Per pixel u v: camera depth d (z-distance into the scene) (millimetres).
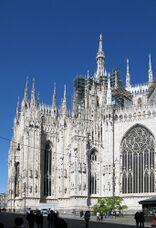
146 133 119500
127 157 121312
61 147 129875
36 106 130375
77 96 160000
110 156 122938
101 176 122688
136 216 56688
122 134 123062
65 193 124438
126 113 123625
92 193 121188
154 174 115250
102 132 126125
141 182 117375
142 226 58906
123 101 142375
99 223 74500
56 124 134000
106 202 109750
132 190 118188
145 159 118125
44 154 130375
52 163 130750
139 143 120062
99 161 124000
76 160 118375
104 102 136250
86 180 118688
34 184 124000
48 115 133250
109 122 125375
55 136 132750
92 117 129125
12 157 138625
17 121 142875
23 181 124125
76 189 116500
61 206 123125
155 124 117375
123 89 144875
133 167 119625
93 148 123812
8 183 138875
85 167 119375
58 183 128000
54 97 137000
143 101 138250
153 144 117562
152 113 118750
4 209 129750
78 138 120188
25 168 124500
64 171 126375
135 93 150625
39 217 48625
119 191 119438
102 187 121688
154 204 89312
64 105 134750
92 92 141250
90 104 138125
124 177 120438
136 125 121062
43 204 123188
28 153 124875
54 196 128250
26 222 72938
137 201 115938
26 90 140000
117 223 75625
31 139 126312
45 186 128500
